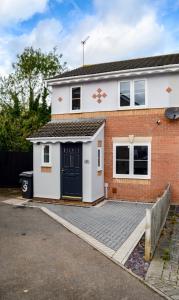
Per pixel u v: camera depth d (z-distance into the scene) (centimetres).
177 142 1277
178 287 532
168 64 1272
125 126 1367
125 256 674
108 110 1404
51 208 1198
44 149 1359
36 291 514
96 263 636
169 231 871
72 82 1468
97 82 1430
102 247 733
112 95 1397
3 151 1850
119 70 1351
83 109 1459
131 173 1354
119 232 865
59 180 1310
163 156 1299
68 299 489
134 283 547
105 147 1400
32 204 1284
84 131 1291
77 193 1286
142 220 1005
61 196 1313
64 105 1512
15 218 1035
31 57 2775
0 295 499
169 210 1157
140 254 690
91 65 1906
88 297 495
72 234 848
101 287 530
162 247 736
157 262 642
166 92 1296
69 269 605
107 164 1398
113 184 1388
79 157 1284
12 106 2541
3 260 651
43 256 674
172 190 1283
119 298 493
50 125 1470
